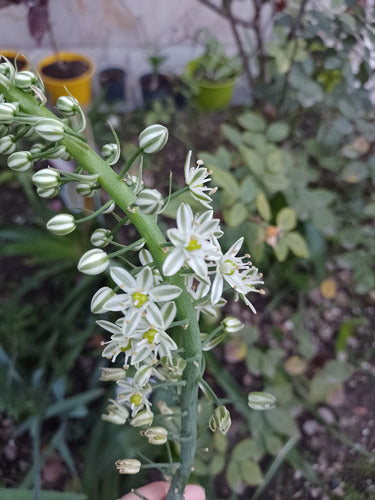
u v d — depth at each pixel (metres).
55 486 0.31
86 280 0.32
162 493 0.20
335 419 0.36
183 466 0.16
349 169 0.39
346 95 0.39
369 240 0.39
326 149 0.41
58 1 0.54
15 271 0.40
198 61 0.54
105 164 0.12
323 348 0.39
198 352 0.14
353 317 0.41
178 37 0.58
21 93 0.12
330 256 0.44
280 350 0.33
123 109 0.56
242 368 0.37
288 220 0.33
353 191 0.44
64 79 0.50
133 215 0.12
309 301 0.41
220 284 0.13
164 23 0.57
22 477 0.32
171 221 0.42
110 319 0.34
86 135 0.24
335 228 0.38
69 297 0.33
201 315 0.33
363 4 0.41
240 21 0.44
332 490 0.33
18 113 0.12
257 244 0.33
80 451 0.32
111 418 0.15
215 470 0.29
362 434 0.35
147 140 0.12
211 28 0.58
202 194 0.13
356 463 0.34
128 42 0.58
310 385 0.34
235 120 0.54
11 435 0.33
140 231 0.12
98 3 0.54
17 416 0.29
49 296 0.38
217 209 0.33
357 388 0.38
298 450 0.34
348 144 0.41
